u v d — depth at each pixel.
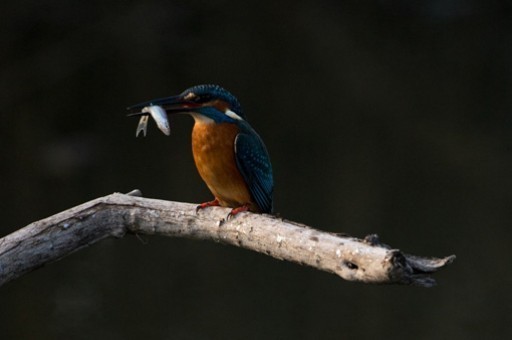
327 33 18.78
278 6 19.08
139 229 5.43
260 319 11.56
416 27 19.39
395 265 3.86
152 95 16.61
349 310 11.84
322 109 16.66
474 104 16.84
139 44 17.64
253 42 18.36
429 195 14.23
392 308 11.92
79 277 12.27
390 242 13.15
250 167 6.31
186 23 18.22
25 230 5.15
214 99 6.23
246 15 18.84
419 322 11.66
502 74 17.78
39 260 5.18
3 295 11.93
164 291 12.04
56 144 15.22
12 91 16.53
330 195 14.27
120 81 16.91
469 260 12.70
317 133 15.95
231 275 12.40
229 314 11.57
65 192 14.01
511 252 12.78
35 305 11.71
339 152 15.44
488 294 12.05
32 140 15.41
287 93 17.11
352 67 17.92
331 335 11.37
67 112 16.17
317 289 12.20
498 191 14.19
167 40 17.80
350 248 4.13
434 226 13.41
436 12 19.55
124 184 14.21
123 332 11.16
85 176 14.44
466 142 15.64
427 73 17.75
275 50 18.25
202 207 5.28
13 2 17.44
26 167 14.66
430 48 18.64
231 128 6.27
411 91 17.22
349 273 4.14
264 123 16.25
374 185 14.47
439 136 15.83
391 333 11.32
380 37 18.98
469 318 11.62
